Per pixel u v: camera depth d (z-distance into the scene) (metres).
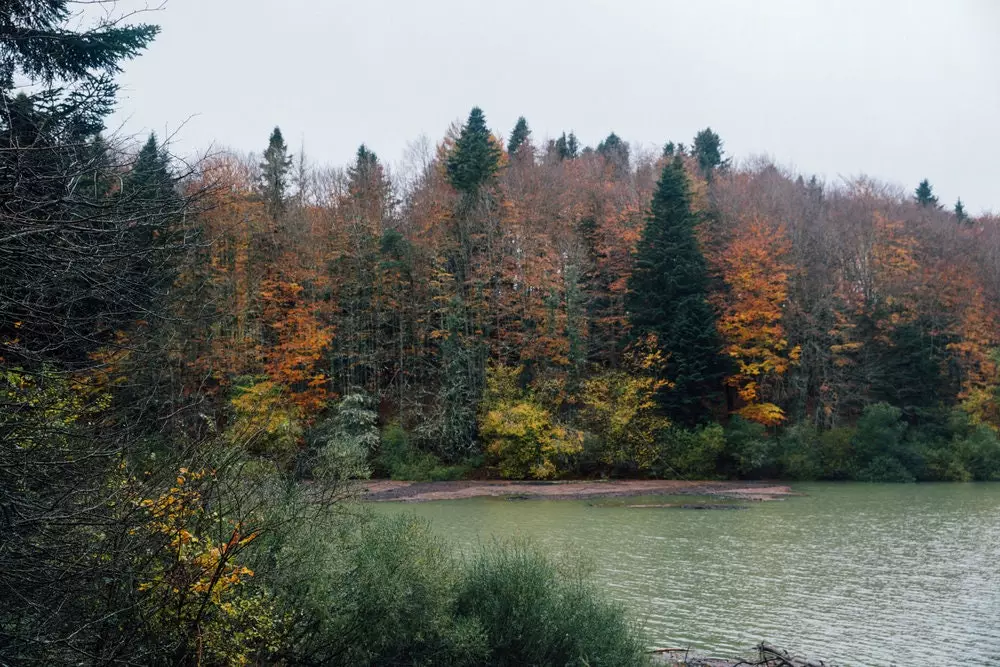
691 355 49.72
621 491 41.97
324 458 11.13
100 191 7.36
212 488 8.16
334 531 10.99
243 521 8.58
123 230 6.38
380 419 50.88
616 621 12.48
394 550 11.35
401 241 51.88
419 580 11.08
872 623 16.27
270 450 10.59
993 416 54.09
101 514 6.67
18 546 5.91
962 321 58.03
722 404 55.69
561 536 26.59
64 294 6.64
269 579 9.39
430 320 53.38
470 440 49.75
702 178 73.00
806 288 57.62
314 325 46.09
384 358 52.12
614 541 25.72
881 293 58.81
